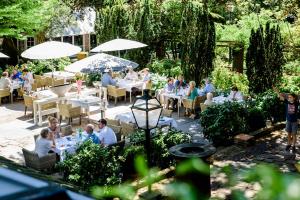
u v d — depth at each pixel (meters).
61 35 25.53
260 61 15.58
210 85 16.28
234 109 12.45
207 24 17.19
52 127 11.06
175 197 0.81
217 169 1.07
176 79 17.14
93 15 28.62
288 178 0.74
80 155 8.78
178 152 7.44
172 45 23.83
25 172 1.01
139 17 22.31
